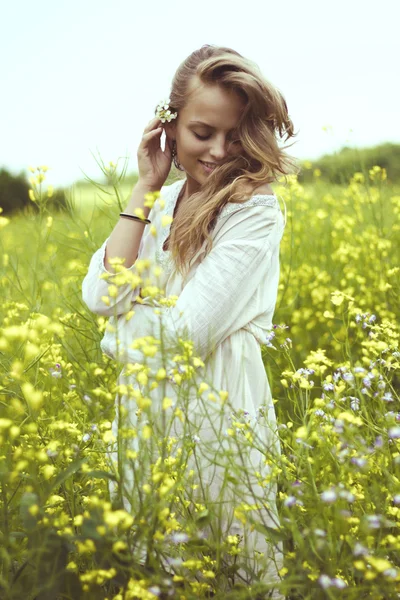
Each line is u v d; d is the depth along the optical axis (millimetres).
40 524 1695
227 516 1938
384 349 2408
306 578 1751
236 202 2025
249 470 1997
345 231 4656
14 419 2156
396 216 4758
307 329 3990
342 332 3631
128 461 1842
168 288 2109
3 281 3355
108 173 3020
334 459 1936
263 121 2084
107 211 3609
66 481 1969
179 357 1830
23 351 2408
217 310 1966
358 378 2211
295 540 1794
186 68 2107
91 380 2836
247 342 2090
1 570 1750
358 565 1561
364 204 4918
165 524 1714
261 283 2113
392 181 5465
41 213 3232
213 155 2076
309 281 4391
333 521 1800
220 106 2039
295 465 2084
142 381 1774
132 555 1730
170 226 2166
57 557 1714
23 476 1846
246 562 1955
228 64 2029
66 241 4070
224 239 2031
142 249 2209
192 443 1867
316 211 4988
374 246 4242
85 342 3275
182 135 2111
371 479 2000
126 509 1981
